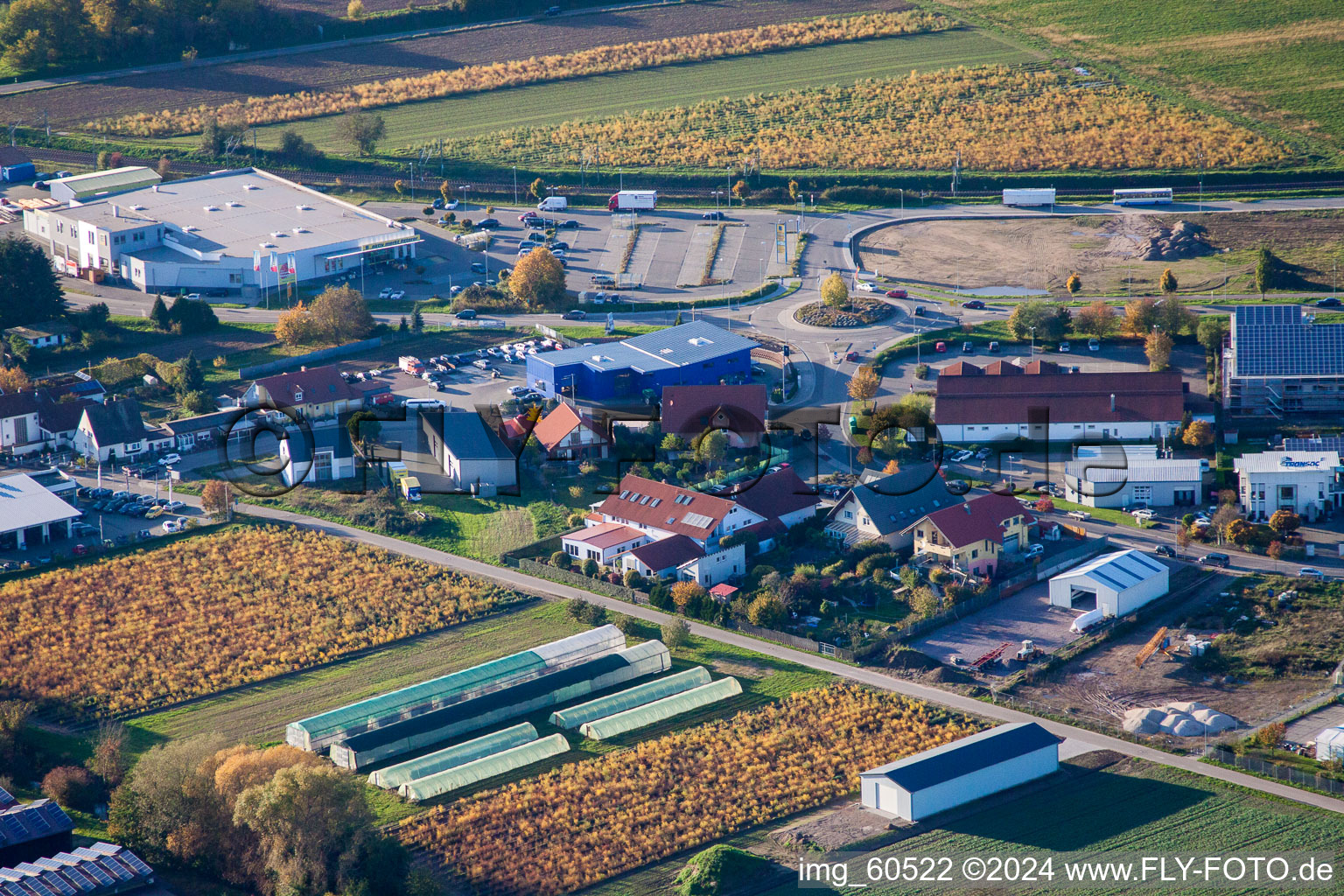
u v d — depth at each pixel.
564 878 135.00
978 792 143.75
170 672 168.12
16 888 129.50
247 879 135.50
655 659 167.12
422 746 154.38
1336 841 135.75
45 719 160.12
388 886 131.50
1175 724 154.12
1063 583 179.25
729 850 134.62
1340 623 172.88
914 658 168.00
